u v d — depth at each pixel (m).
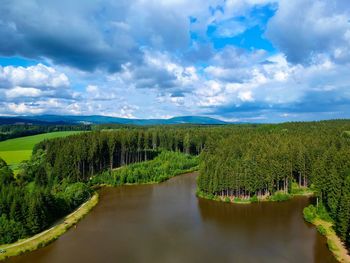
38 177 124.81
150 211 99.31
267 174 109.81
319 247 69.75
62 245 73.38
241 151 138.88
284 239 74.75
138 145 178.50
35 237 76.56
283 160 116.94
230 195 114.25
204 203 107.81
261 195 112.94
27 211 79.50
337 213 77.62
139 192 125.56
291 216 92.06
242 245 71.69
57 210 91.88
